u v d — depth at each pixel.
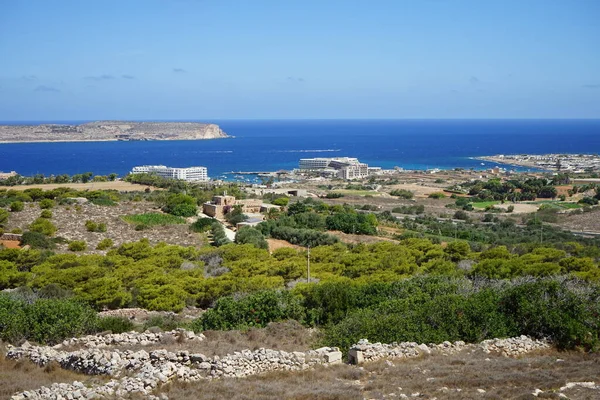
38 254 53.81
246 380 19.33
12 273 44.62
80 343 23.61
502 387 18.59
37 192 94.88
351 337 25.11
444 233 90.81
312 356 21.80
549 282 28.16
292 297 32.19
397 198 161.00
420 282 34.75
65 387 17.53
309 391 17.89
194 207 92.75
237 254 57.22
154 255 55.78
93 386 18.03
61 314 26.62
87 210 84.81
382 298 31.81
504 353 23.53
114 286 40.16
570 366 21.28
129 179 138.25
